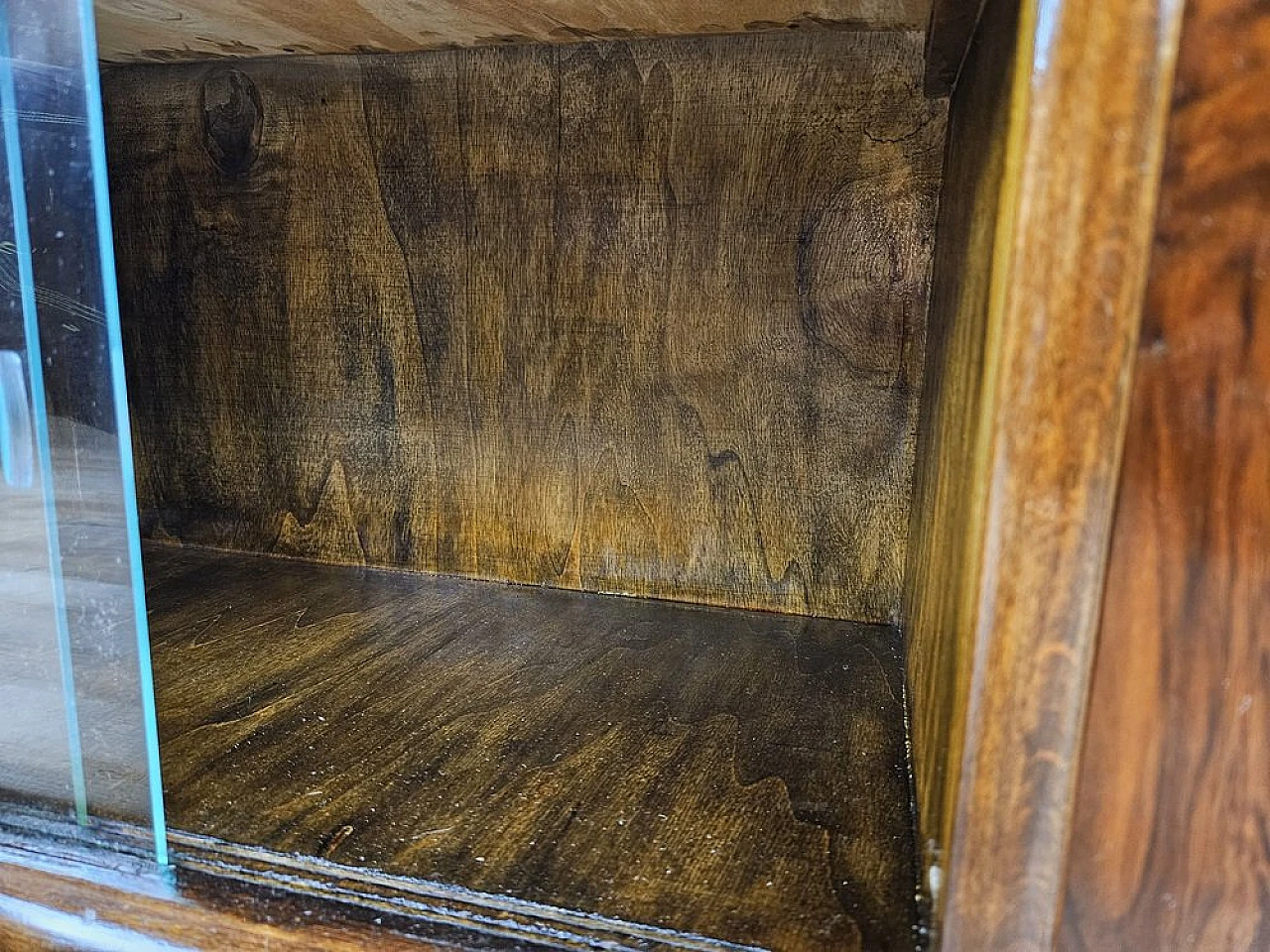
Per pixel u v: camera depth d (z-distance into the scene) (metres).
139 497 0.88
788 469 0.70
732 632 0.68
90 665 0.43
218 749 0.51
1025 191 0.26
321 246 0.78
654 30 0.63
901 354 0.66
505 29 0.64
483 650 0.65
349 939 0.37
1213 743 0.29
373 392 0.79
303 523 0.84
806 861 0.41
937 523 0.45
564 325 0.73
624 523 0.74
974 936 0.30
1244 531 0.28
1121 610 0.29
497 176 0.72
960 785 0.29
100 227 0.40
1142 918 0.30
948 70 0.52
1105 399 0.27
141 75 0.79
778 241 0.67
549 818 0.45
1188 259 0.27
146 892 0.40
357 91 0.74
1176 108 0.26
